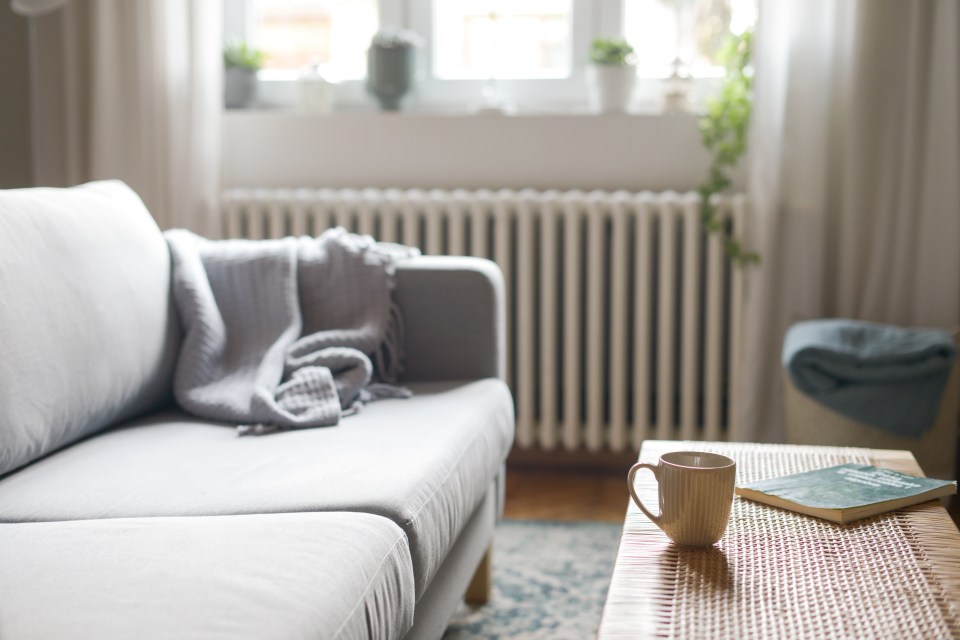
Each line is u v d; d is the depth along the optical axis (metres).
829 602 0.93
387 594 1.10
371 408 1.83
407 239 2.89
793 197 2.75
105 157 3.02
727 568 1.02
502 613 1.90
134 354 1.68
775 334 2.78
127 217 1.81
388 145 3.07
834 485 1.27
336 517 1.18
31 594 0.93
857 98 2.68
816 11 2.68
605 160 2.97
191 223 2.96
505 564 2.17
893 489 1.25
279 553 1.05
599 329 2.83
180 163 2.97
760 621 0.89
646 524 1.17
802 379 2.33
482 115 2.99
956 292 2.67
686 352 2.79
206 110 2.93
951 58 2.62
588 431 2.87
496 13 3.14
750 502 1.25
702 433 2.91
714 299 2.77
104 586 0.95
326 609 0.95
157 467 1.42
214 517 1.19
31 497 1.29
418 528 1.26
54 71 3.08
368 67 3.05
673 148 2.94
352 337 1.96
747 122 2.78
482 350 2.07
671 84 2.91
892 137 2.68
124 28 3.03
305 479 1.34
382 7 3.17
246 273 1.99
